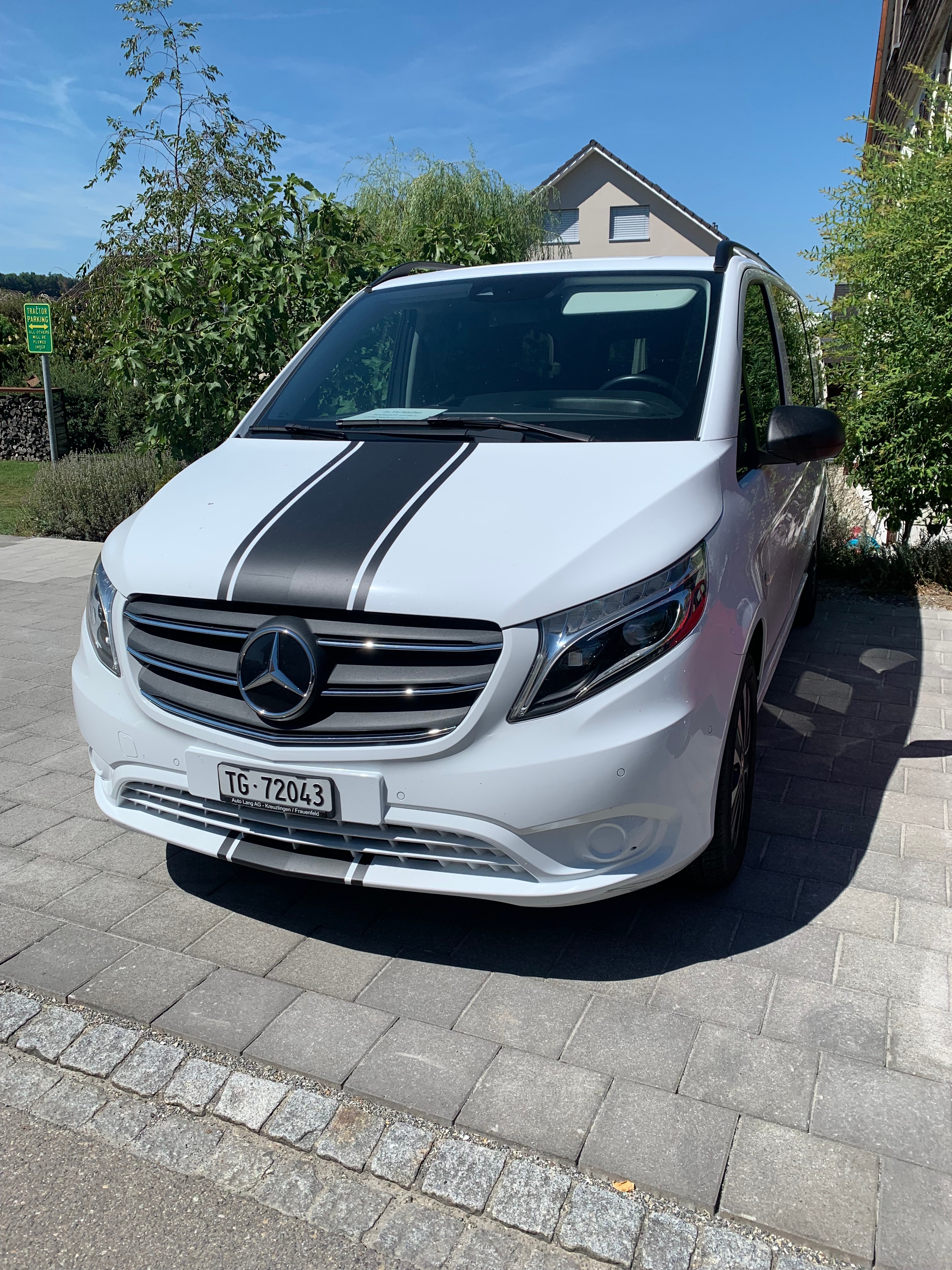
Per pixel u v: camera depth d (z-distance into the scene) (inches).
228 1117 90.6
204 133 505.7
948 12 440.1
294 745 99.4
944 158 263.4
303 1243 78.5
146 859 136.4
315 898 125.6
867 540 309.9
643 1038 98.9
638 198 1325.0
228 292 273.6
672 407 126.2
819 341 281.3
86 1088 95.0
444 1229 79.3
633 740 95.2
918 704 192.9
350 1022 101.8
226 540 108.3
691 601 100.6
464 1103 90.7
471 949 114.1
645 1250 76.6
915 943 113.8
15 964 112.1
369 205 690.2
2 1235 79.7
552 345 139.8
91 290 559.5
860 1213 79.0
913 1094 91.3
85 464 447.5
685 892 124.7
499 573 96.1
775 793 153.1
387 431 130.6
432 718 95.2
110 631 113.4
